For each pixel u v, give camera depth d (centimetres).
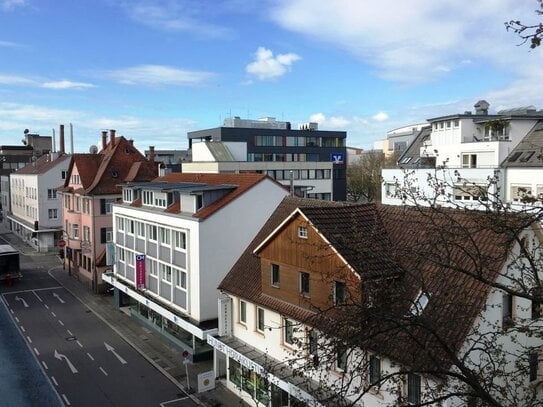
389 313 1002
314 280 1939
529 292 1014
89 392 2580
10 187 8594
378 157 9425
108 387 2636
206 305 2869
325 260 1862
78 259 5150
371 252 1314
